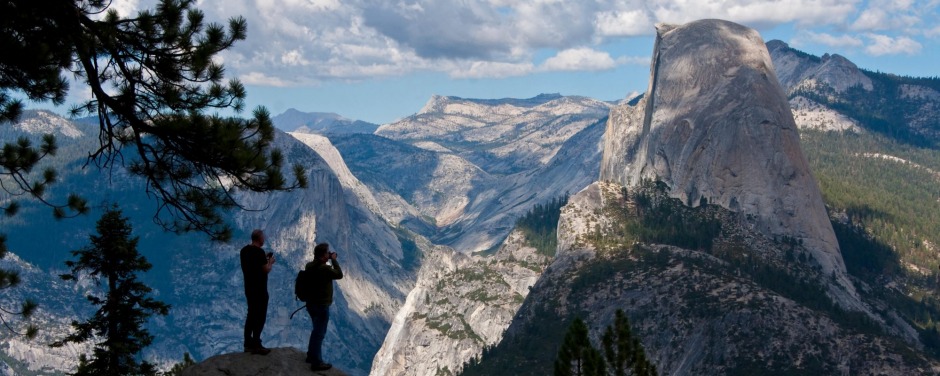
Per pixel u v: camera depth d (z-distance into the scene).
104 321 55.56
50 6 30.89
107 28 31.16
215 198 34.50
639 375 55.50
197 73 32.50
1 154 33.78
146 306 56.22
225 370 31.62
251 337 33.03
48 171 35.44
